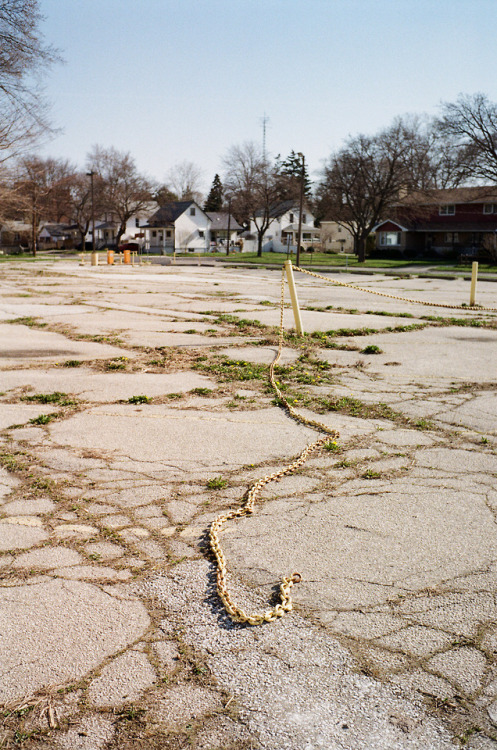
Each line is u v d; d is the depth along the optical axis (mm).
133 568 3734
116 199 86938
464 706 2672
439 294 23391
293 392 7840
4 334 12297
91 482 5020
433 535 4137
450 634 3125
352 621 3229
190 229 87250
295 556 3871
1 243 101438
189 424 6570
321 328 13188
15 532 4160
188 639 3102
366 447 5871
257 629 3174
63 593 3467
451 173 56969
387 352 10531
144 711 2654
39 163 67438
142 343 11344
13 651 3000
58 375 8781
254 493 4770
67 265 49156
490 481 5055
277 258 61812
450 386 8195
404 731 2551
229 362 9586
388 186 52438
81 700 2715
